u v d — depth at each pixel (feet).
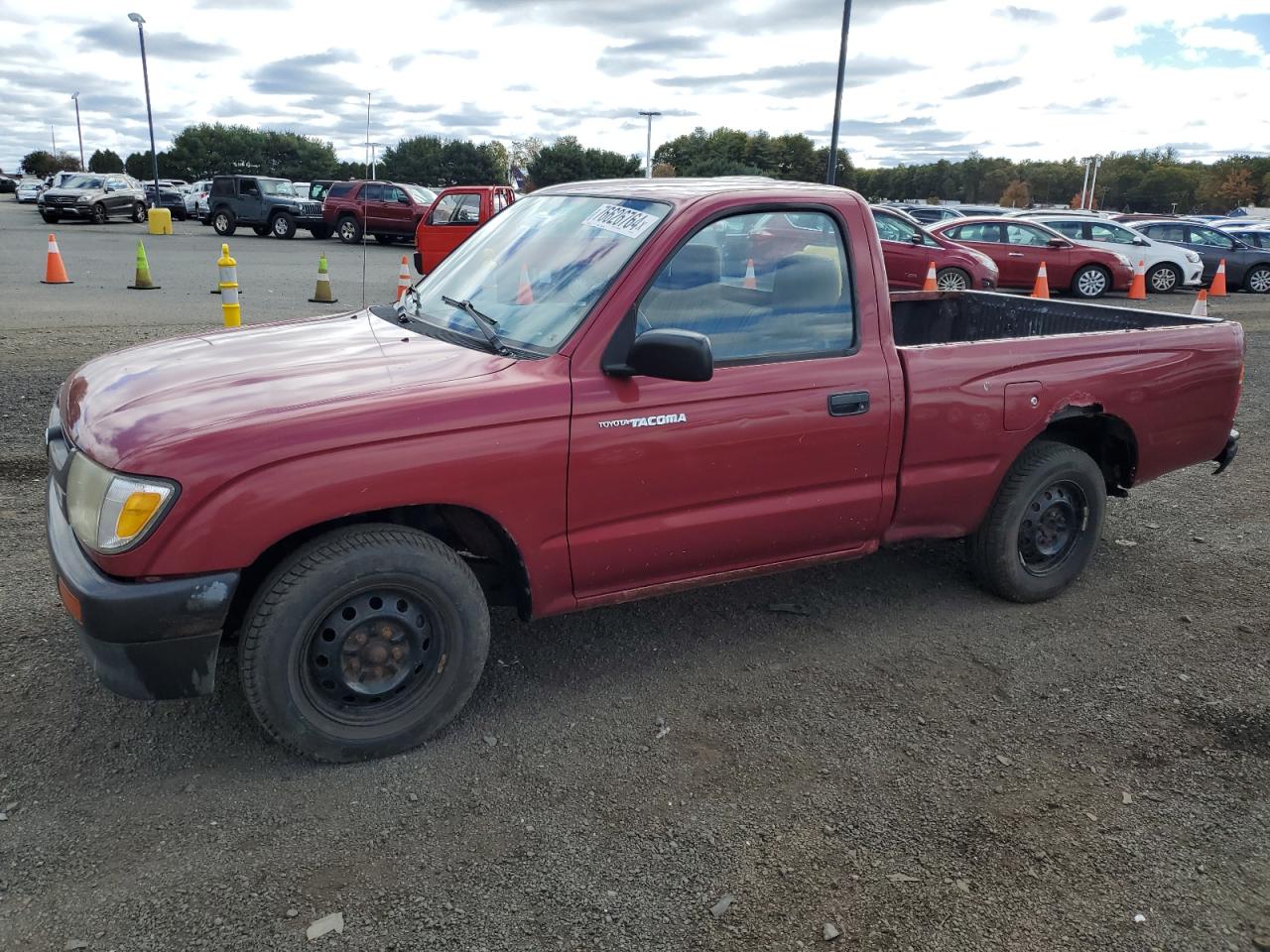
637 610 14.39
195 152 303.07
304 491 9.26
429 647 10.51
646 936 8.11
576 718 11.41
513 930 8.11
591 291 11.00
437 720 10.66
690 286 11.25
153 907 8.19
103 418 9.73
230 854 8.87
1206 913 8.61
